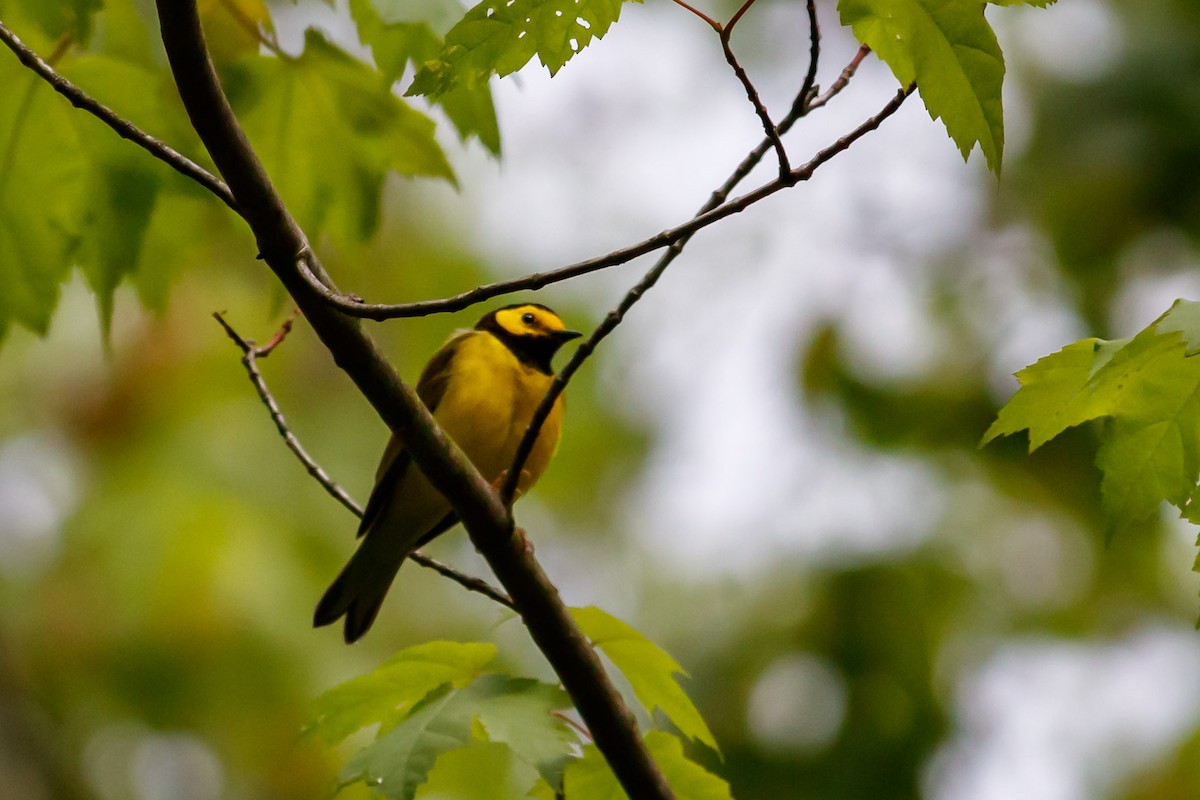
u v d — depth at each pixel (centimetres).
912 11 389
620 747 565
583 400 1527
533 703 528
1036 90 1339
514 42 404
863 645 1257
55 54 569
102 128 590
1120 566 1341
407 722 520
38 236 610
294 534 1327
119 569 1265
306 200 646
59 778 1330
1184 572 1357
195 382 1343
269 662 1267
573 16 398
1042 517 1352
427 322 1473
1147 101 1266
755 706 1245
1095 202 1295
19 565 1313
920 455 1348
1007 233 1385
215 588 1259
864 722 1228
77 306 1343
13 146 586
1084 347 479
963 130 409
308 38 593
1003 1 390
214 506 1281
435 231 1501
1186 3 1309
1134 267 1309
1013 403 496
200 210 643
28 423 1337
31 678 1309
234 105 611
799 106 522
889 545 1293
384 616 1436
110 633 1274
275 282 664
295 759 1284
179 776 1326
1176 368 477
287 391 1400
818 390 1365
